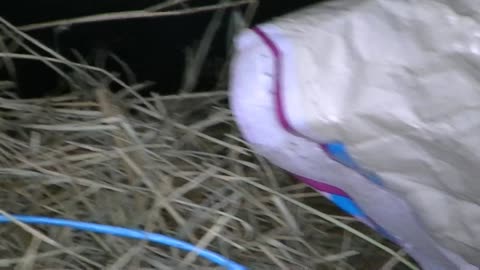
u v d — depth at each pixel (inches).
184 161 36.5
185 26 39.2
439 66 26.5
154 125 37.6
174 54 40.0
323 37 26.7
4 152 35.6
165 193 34.5
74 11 38.6
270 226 35.5
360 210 30.9
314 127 27.1
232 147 35.9
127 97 40.0
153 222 33.9
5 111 38.6
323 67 26.5
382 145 27.0
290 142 28.6
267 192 36.1
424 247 30.6
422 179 27.3
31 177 35.0
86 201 34.5
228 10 39.2
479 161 26.6
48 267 32.8
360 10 27.0
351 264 35.7
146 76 40.6
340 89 26.5
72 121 37.6
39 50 39.1
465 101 26.4
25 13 38.4
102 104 37.0
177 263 33.0
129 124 36.2
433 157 26.9
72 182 34.7
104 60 39.7
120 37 39.3
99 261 33.6
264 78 27.1
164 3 38.3
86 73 38.2
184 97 38.4
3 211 32.3
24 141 37.1
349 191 30.0
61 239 33.3
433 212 27.8
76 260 33.2
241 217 35.2
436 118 26.5
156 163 35.6
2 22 37.5
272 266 34.2
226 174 36.0
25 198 35.0
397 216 29.9
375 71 26.5
